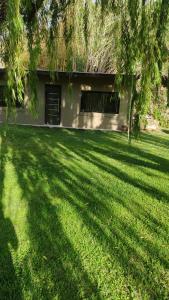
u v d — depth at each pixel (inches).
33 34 132.5
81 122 562.9
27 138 410.0
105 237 157.2
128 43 143.5
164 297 118.4
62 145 380.2
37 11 134.1
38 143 380.8
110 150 368.5
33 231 158.2
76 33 154.3
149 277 129.2
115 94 157.6
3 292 115.9
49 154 324.8
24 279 123.1
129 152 363.3
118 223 173.3
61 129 532.1
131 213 187.5
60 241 150.7
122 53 145.3
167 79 153.7
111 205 197.5
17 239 150.0
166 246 153.1
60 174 254.5
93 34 154.3
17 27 106.7
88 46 157.1
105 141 429.7
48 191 213.5
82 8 150.3
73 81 545.6
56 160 301.4
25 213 177.5
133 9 138.2
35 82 130.3
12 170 256.1
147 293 119.9
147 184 244.4
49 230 160.2
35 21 133.0
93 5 149.6
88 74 493.7
